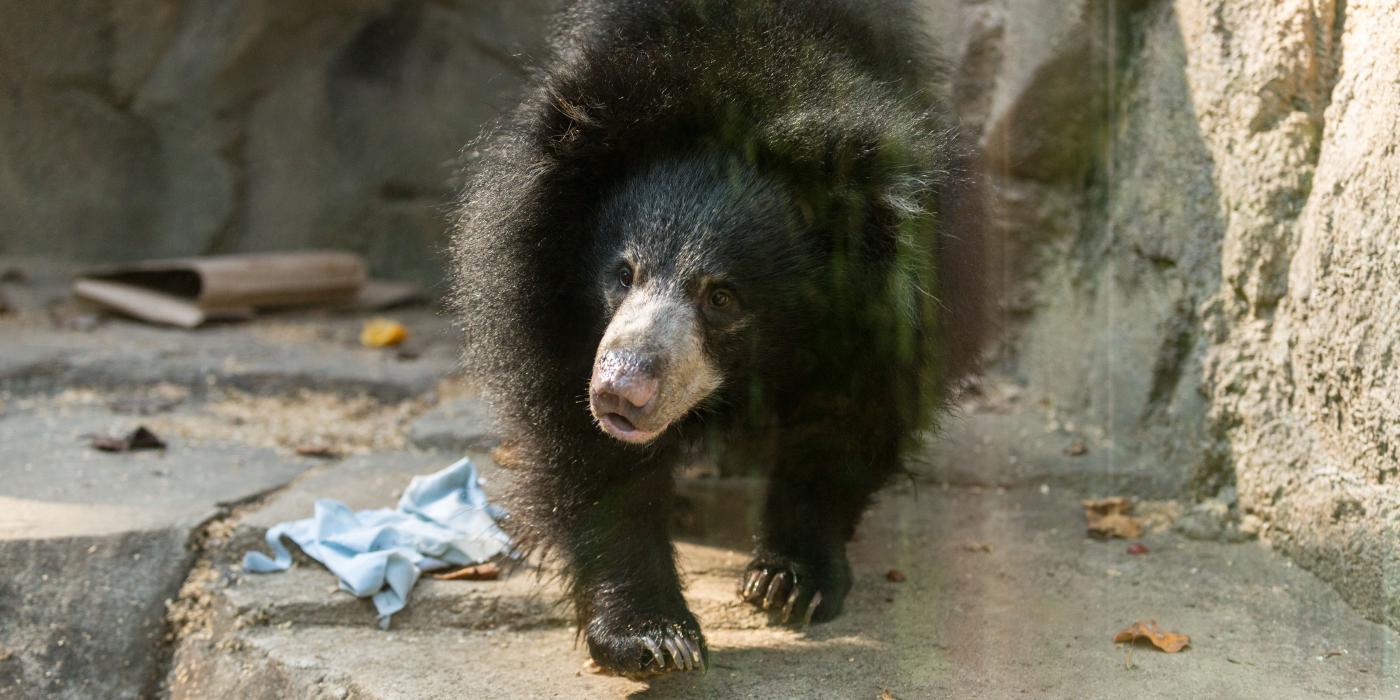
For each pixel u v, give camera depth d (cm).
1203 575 781
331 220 1602
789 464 737
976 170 762
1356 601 712
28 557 764
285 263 1399
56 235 1630
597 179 670
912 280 646
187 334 1299
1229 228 840
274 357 1214
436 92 1552
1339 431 726
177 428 1034
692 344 614
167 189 1622
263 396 1139
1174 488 904
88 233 1628
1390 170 658
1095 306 1030
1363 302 688
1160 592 756
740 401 686
